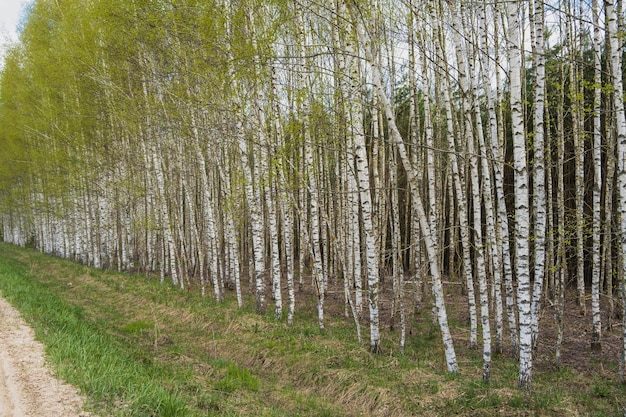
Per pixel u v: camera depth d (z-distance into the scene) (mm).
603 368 8273
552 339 10328
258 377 8266
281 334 9828
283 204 12258
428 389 7008
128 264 20672
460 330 11406
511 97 6074
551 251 9234
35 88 22047
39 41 20828
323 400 7262
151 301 13648
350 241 14352
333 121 9602
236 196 13336
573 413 6012
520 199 6219
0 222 51781
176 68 12227
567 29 9797
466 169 13008
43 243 35188
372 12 9422
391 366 8047
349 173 11602
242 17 10211
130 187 18781
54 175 22641
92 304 13758
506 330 11367
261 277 12133
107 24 13758
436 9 8562
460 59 8062
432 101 17734
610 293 10516
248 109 12445
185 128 13320
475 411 6164
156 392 5566
